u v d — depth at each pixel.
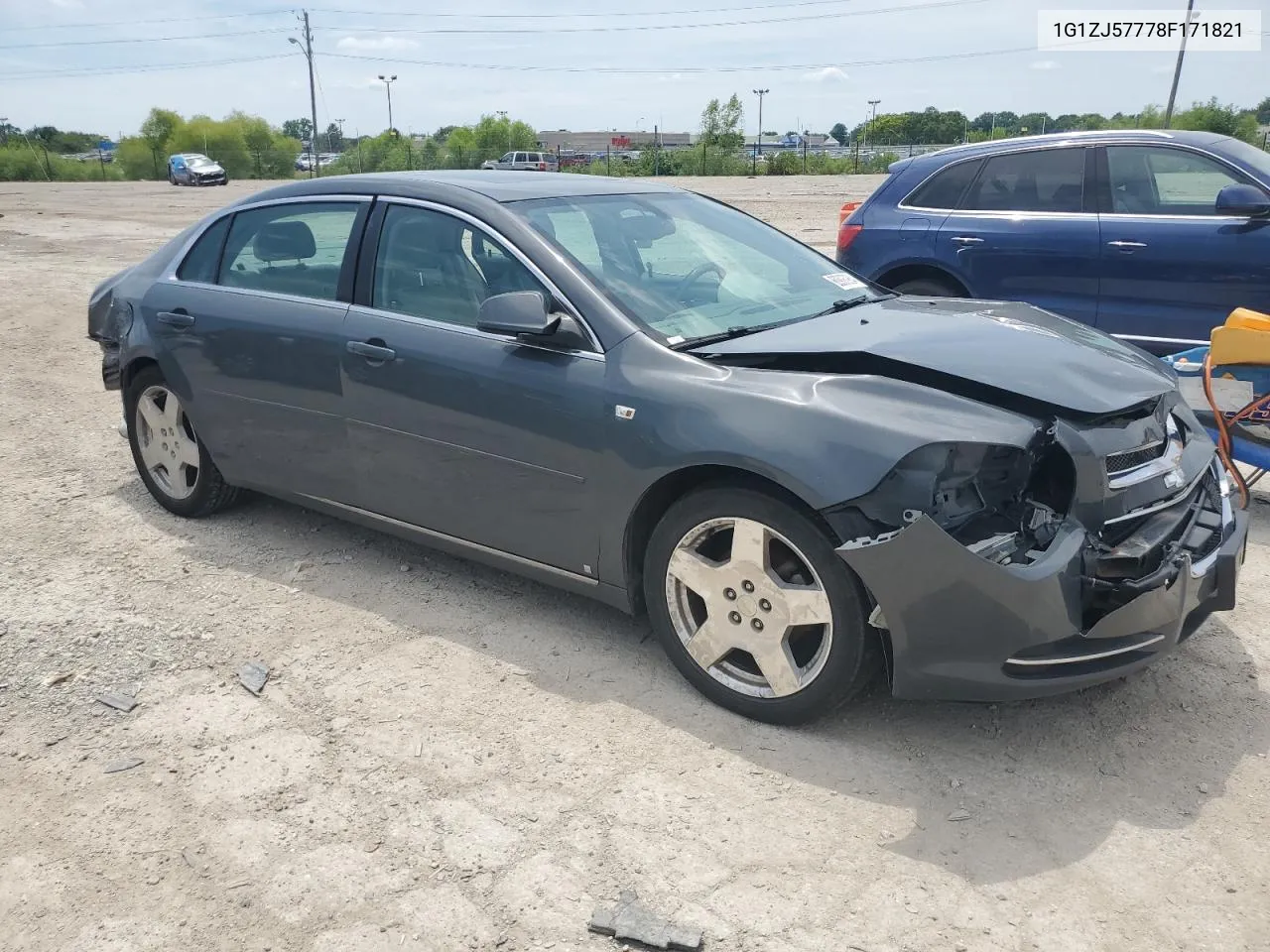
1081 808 2.88
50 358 9.04
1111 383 3.22
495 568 4.25
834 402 3.04
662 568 3.40
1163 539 3.05
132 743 3.23
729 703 3.34
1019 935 2.43
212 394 4.65
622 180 4.67
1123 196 6.76
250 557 4.65
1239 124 43.34
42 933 2.47
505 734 3.26
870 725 3.29
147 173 65.69
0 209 28.58
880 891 2.57
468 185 4.08
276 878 2.64
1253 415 4.70
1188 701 3.41
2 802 2.95
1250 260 6.24
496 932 2.46
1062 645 2.91
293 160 70.38
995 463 2.99
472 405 3.72
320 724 3.33
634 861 2.69
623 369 3.40
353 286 4.18
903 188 7.66
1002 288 7.20
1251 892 2.56
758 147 58.44
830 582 3.01
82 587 4.34
